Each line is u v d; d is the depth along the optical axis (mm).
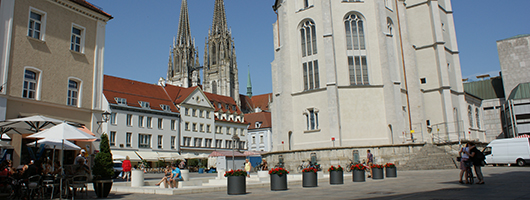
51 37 27406
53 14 27703
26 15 25938
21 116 24953
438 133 46281
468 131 49125
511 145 34750
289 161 39719
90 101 29953
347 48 41375
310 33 42594
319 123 40406
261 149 103938
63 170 17656
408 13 50625
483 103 76625
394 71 41156
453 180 19453
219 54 155750
